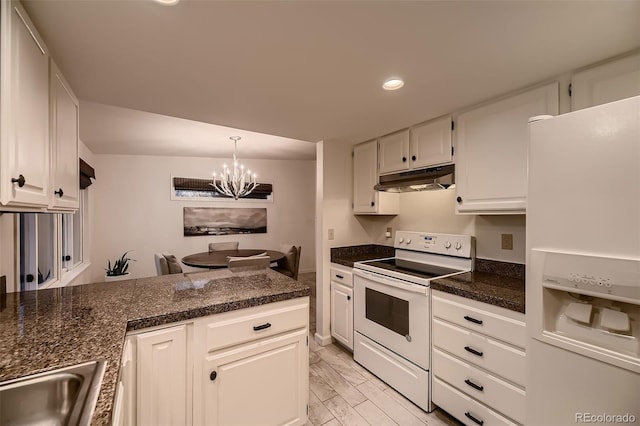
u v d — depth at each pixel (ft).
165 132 10.94
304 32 3.84
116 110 8.37
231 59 4.47
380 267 7.68
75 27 3.62
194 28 3.71
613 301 3.41
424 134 7.38
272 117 7.05
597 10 3.43
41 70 3.64
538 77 5.08
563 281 3.44
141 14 3.41
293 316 5.19
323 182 9.28
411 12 3.45
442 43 4.12
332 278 9.29
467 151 6.37
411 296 6.50
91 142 12.23
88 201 13.83
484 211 6.08
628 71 4.33
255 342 4.78
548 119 3.65
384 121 7.33
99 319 3.85
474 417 5.36
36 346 3.14
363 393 6.84
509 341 4.85
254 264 9.87
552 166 3.60
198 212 16.61
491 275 6.71
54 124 4.10
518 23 3.67
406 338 6.63
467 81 5.24
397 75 5.00
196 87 5.41
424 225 8.63
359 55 4.40
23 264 7.08
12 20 2.87
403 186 7.63
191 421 4.23
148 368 3.91
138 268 15.35
